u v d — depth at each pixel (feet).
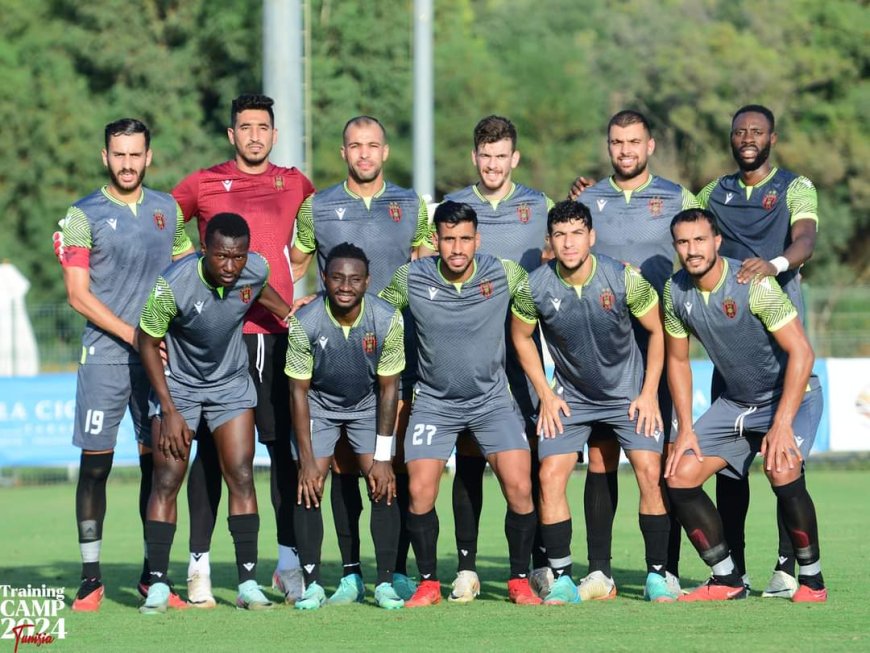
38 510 99.50
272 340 52.85
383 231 52.75
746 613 46.73
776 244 52.24
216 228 47.21
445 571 61.93
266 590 57.11
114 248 51.13
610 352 49.78
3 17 225.97
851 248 225.97
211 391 50.26
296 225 54.60
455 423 50.21
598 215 52.75
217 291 48.47
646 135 52.29
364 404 50.80
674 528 53.11
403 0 224.74
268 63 90.79
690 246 47.42
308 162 99.81
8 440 106.93
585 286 48.85
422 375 50.37
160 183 212.64
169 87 218.18
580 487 107.34
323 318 48.83
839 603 48.93
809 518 48.88
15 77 220.43
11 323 116.78
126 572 64.80
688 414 49.96
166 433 49.14
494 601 51.11
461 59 228.22
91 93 227.40
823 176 221.46
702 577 58.85
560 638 42.37
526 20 248.52
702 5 244.63
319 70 214.90
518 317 50.37
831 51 224.74
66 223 51.21
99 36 219.82
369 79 221.05
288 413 53.11
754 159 51.93
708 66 223.92
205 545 51.96
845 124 221.87
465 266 48.19
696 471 49.52
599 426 52.06
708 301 48.52
